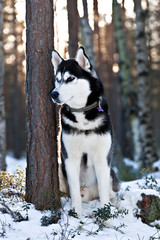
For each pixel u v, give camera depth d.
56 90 4.11
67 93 4.13
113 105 21.66
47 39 4.41
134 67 21.47
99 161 4.36
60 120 4.66
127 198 4.85
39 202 4.26
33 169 4.32
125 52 13.59
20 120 31.42
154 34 19.14
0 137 7.95
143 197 4.75
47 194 4.28
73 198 4.32
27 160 4.41
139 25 11.38
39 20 4.34
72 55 6.47
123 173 8.29
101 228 4.00
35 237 3.54
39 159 4.30
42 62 4.35
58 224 3.84
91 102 4.23
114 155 9.35
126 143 14.62
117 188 4.90
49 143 4.36
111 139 4.41
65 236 3.61
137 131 12.08
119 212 4.66
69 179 4.36
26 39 4.43
